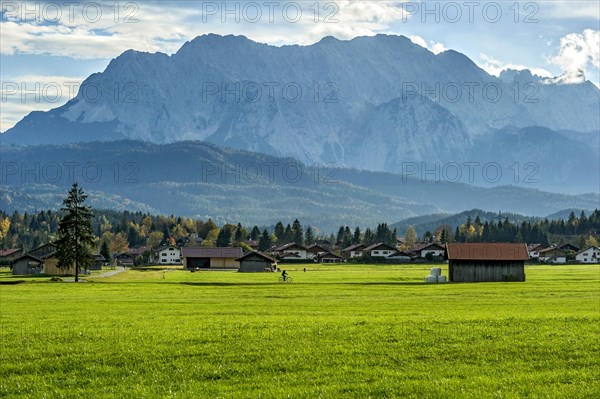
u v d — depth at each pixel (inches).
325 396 1182.3
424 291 3501.5
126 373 1354.6
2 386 1272.1
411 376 1301.7
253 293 3469.5
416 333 1678.2
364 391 1206.3
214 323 1927.9
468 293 3329.2
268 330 1749.5
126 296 3339.1
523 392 1190.3
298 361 1414.9
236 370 1359.5
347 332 1705.2
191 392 1213.1
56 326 1920.5
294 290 3673.7
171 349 1528.1
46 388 1261.1
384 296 3186.5
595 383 1235.2
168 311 2431.1
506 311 2304.4
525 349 1496.1
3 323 2025.1
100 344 1600.6
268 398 1175.6
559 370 1330.0
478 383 1243.8
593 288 3644.2
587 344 1531.7
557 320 1884.8
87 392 1232.8
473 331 1697.8
